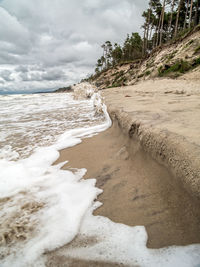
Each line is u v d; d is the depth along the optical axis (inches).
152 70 562.9
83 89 573.3
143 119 85.8
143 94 235.6
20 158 98.1
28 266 35.9
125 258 36.4
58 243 41.0
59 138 133.3
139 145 76.1
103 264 35.7
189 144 48.9
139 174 66.2
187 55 420.8
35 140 131.3
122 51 1855.3
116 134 117.8
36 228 45.7
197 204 40.1
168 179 52.8
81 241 41.4
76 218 49.0
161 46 746.2
